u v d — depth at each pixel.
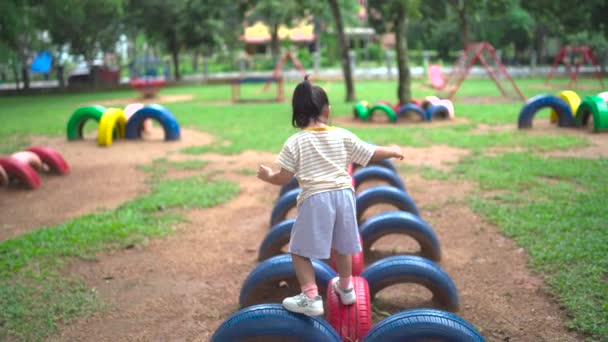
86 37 40.75
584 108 13.87
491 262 5.61
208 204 8.12
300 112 3.45
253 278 4.41
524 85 31.62
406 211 6.22
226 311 4.75
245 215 7.68
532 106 14.41
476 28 51.91
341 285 3.66
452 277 5.30
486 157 10.84
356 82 39.25
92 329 4.48
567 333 4.10
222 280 5.44
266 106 23.39
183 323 4.55
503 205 7.45
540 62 50.00
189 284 5.36
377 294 4.97
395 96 26.70
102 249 6.31
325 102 3.46
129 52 55.84
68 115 21.81
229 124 17.34
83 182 10.01
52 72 52.66
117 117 14.45
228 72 53.22
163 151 12.91
